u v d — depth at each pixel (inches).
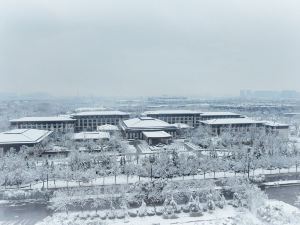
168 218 3954.2
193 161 5718.5
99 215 3986.2
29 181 5118.1
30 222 3870.6
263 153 6624.0
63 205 4077.3
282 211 4005.9
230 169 5826.8
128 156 6628.9
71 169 5442.9
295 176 5856.3
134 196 4318.4
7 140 7470.5
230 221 3826.3
